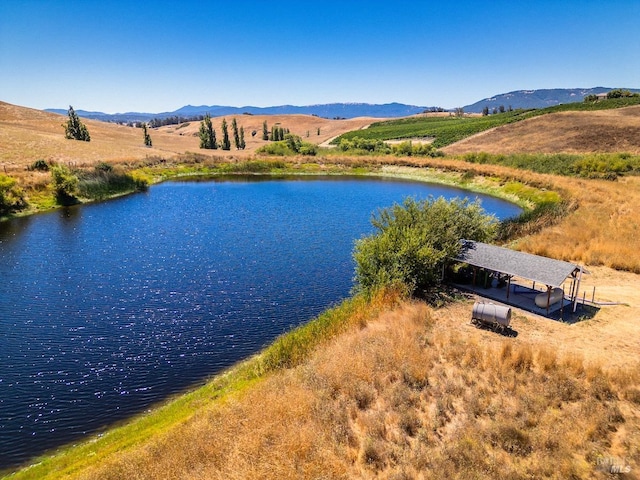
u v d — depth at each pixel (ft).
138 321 65.92
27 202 148.56
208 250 103.65
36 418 44.21
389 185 227.40
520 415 36.52
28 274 85.66
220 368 53.62
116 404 46.68
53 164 195.62
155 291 77.71
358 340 50.52
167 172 255.70
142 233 120.26
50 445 40.50
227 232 122.21
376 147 372.38
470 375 43.45
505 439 33.22
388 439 34.65
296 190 209.36
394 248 71.46
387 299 62.54
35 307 70.28
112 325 64.54
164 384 50.31
